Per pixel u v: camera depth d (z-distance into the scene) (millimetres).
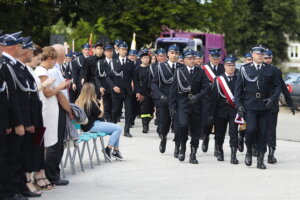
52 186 11656
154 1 50562
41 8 41688
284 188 12023
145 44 53438
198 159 15766
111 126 14914
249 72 14359
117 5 49906
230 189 11852
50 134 11539
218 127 15461
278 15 76125
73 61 23312
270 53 14984
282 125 26016
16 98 9984
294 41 80375
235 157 15117
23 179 10773
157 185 12148
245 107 14406
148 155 16172
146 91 21062
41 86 11352
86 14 47625
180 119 14875
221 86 15172
